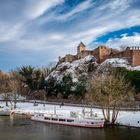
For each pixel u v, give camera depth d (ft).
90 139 259.60
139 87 532.32
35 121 370.53
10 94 572.51
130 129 293.84
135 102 420.77
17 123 354.13
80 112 389.60
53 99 605.73
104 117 317.42
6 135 281.74
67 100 572.92
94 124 313.94
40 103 544.62
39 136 277.64
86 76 654.94
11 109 447.42
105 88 319.06
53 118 354.54
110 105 330.13
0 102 579.07
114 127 306.96
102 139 257.96
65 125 340.80
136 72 563.48
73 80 654.94
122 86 348.18
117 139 255.91
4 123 353.51
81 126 325.01
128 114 345.31
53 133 291.58
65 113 393.91
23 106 501.97
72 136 275.80
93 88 342.85
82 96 573.33
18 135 281.95
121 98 315.37
